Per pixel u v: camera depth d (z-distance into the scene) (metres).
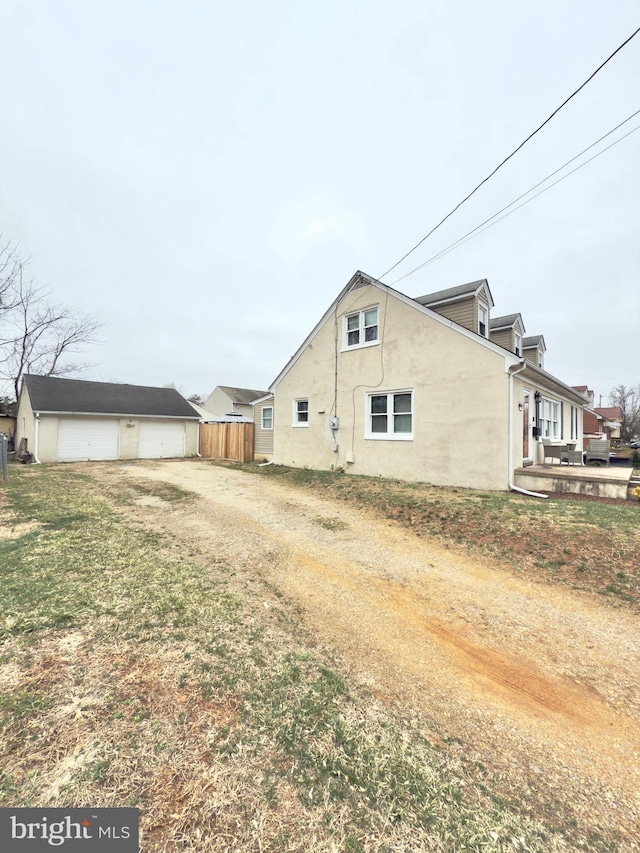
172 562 4.16
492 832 1.45
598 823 1.52
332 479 9.62
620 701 2.29
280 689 2.19
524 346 14.17
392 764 1.73
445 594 3.69
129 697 2.02
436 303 11.00
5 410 22.08
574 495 7.25
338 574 4.11
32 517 5.80
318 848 1.33
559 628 3.11
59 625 2.71
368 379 10.18
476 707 2.20
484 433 7.95
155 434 19.23
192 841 1.33
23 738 1.71
